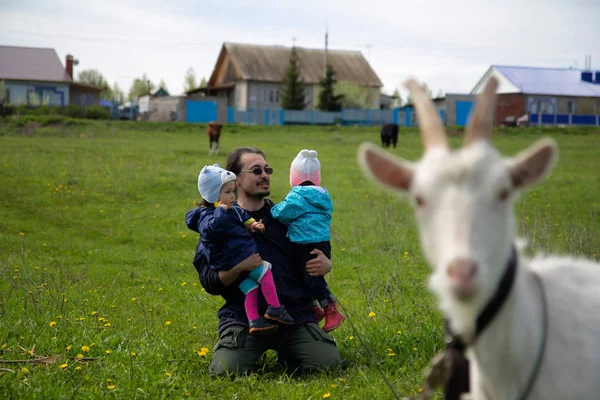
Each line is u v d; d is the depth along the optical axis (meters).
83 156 20.94
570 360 2.42
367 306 6.58
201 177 4.88
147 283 8.52
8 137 29.31
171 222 12.57
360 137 37.53
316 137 37.16
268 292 4.79
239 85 61.12
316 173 5.13
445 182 2.08
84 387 4.56
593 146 31.28
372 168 2.27
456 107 50.81
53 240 11.20
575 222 11.12
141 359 5.12
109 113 49.25
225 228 4.71
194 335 6.02
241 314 4.98
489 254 2.05
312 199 4.96
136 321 6.54
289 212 4.95
